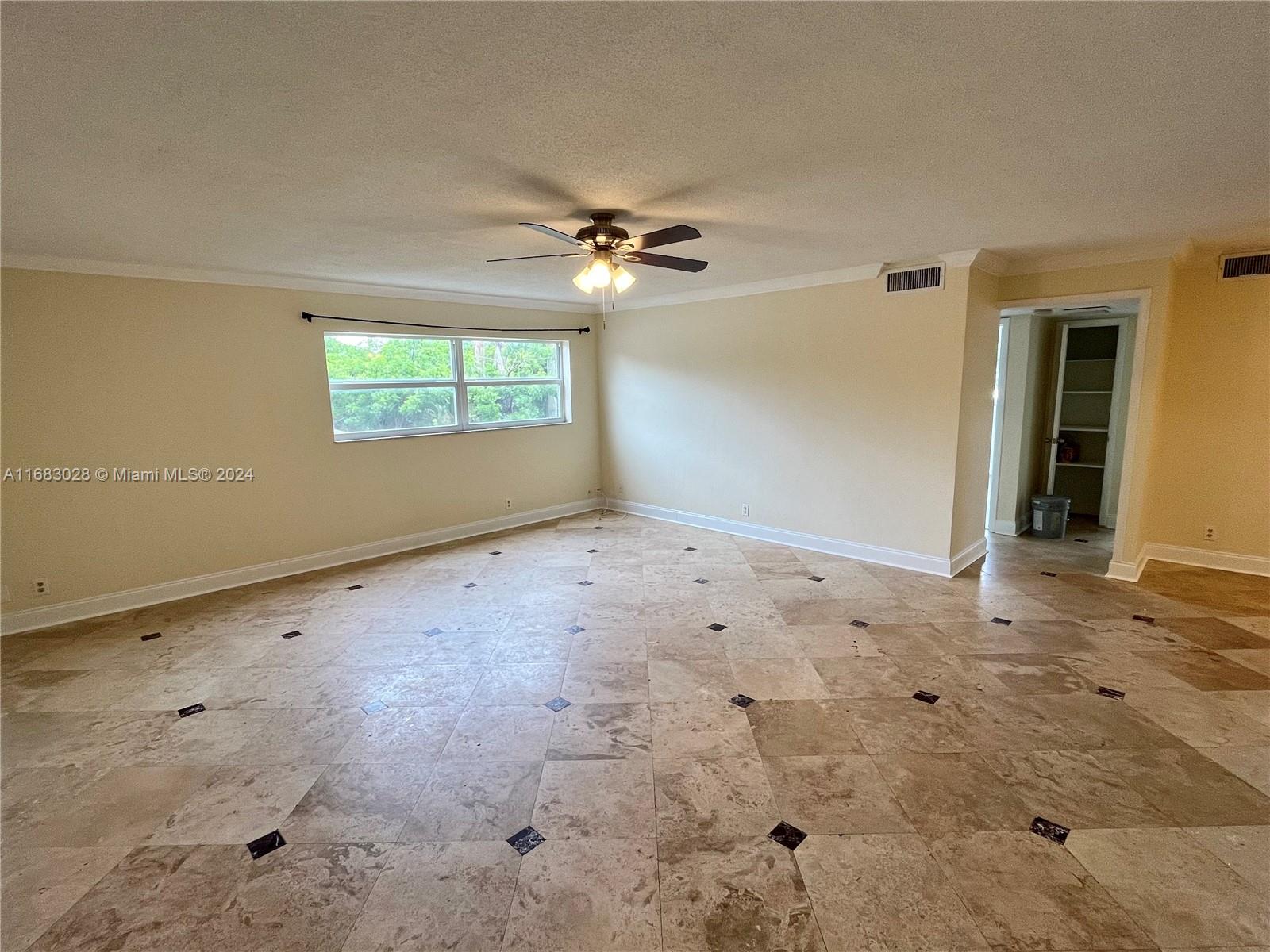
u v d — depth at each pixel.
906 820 2.00
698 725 2.58
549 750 2.43
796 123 1.93
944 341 4.20
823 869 1.82
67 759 2.41
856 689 2.85
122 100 1.69
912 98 1.77
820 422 4.97
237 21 1.32
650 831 1.98
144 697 2.88
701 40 1.44
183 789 2.23
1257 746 2.37
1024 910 1.66
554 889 1.76
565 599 4.12
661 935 1.61
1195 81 1.67
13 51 1.42
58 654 3.33
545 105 1.77
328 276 4.50
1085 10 1.33
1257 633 3.38
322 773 2.31
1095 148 2.17
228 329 4.31
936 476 4.38
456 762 2.36
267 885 1.79
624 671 3.07
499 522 6.14
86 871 1.85
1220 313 4.27
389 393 5.30
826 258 4.12
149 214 2.78
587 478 6.93
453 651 3.35
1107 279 4.13
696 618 3.74
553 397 6.64
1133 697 2.73
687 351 5.88
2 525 3.59
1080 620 3.60
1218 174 2.44
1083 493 6.42
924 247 3.82
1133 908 1.66
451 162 2.21
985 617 3.67
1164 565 4.64
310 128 1.90
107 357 3.85
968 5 1.31
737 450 5.62
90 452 3.83
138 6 1.26
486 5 1.28
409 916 1.68
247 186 2.43
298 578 4.64
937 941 1.57
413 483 5.45
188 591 4.26
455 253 3.71
